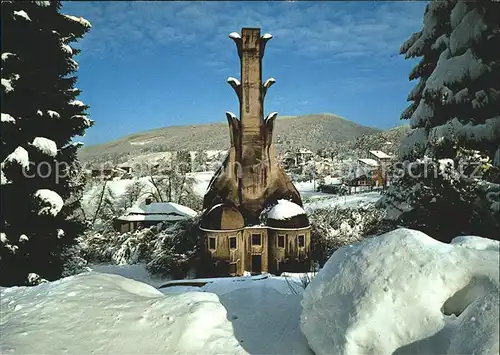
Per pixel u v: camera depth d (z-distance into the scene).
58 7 17.59
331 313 4.91
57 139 17.48
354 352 4.39
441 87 13.35
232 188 22.78
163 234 26.75
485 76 12.87
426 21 15.50
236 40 22.47
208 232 21.45
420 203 13.56
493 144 12.66
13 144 15.85
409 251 4.82
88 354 5.29
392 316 4.39
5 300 7.12
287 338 5.79
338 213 29.11
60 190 17.64
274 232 21.66
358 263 5.09
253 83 22.48
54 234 16.56
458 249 4.74
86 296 6.79
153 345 5.49
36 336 5.57
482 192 12.17
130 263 27.80
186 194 50.88
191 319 5.88
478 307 4.04
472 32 12.72
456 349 3.93
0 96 15.21
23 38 16.25
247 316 6.56
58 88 17.72
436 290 4.45
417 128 15.23
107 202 47.62
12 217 15.88
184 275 23.14
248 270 21.94
